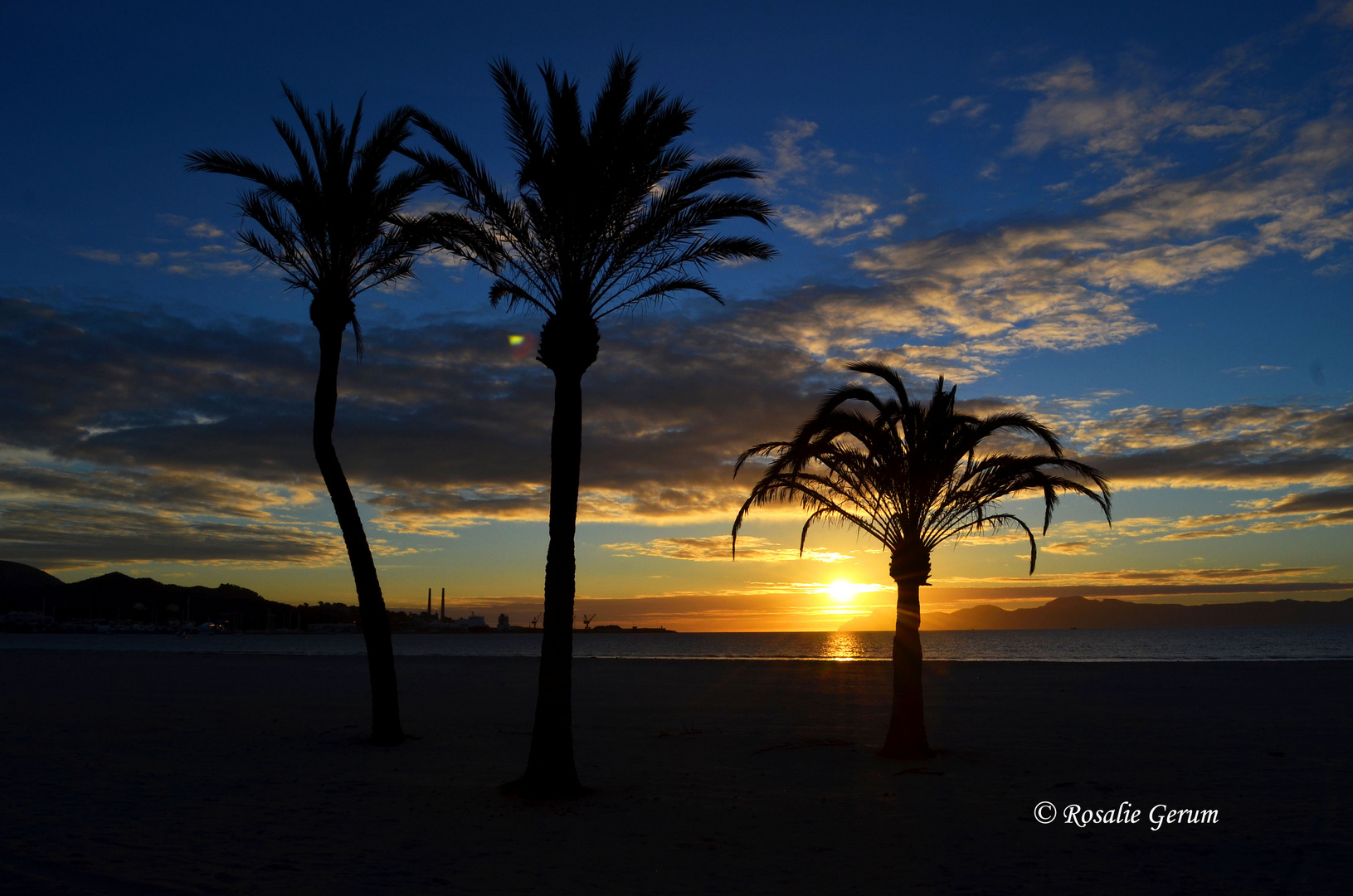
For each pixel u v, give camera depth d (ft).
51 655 187.62
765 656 275.18
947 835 31.07
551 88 39.63
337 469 53.21
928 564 48.78
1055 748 51.52
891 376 47.50
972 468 47.42
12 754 47.98
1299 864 27.32
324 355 53.47
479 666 146.82
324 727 60.64
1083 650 332.80
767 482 48.80
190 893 23.48
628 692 96.32
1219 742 54.34
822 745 52.60
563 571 38.47
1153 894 24.26
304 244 54.08
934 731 59.82
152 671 127.85
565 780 37.50
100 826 31.27
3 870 25.20
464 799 36.83
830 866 27.04
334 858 27.55
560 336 39.01
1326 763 46.32
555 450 38.75
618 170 39.14
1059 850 29.12
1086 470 45.42
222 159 51.19
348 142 53.67
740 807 35.50
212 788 38.99
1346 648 317.01
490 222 41.91
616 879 25.41
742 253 42.16
